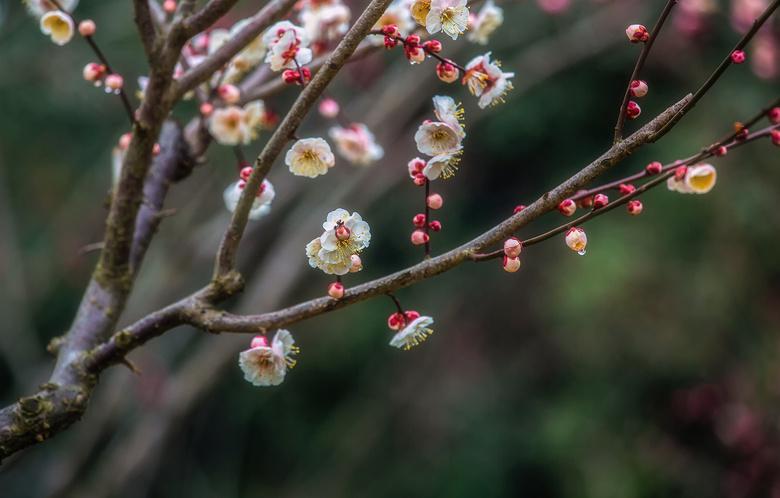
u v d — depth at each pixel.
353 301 1.56
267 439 8.27
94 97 6.69
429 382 8.09
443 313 8.27
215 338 5.50
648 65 6.94
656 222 6.88
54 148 7.44
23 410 1.64
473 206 8.34
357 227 1.51
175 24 1.71
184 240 5.75
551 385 7.73
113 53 6.46
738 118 6.38
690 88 6.64
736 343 6.41
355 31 1.49
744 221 6.36
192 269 5.69
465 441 7.79
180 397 5.25
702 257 6.52
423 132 1.56
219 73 2.24
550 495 7.42
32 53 6.42
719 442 6.46
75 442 5.73
